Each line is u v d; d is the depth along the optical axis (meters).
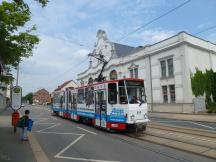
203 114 28.06
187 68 31.62
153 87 37.16
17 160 8.54
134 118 15.15
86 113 20.25
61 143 12.39
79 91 22.50
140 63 40.09
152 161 8.76
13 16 12.67
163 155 9.67
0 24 11.50
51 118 29.17
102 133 15.94
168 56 34.44
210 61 36.03
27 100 151.62
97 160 8.94
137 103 15.48
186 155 9.62
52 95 37.62
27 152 9.89
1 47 11.55
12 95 15.43
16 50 13.37
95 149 10.90
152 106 37.09
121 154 9.88
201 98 31.59
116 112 15.79
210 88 34.09
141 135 14.62
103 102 17.17
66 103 27.20
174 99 33.59
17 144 11.57
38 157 9.12
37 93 145.38
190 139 12.59
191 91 31.47
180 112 32.16
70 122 23.81
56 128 18.70
